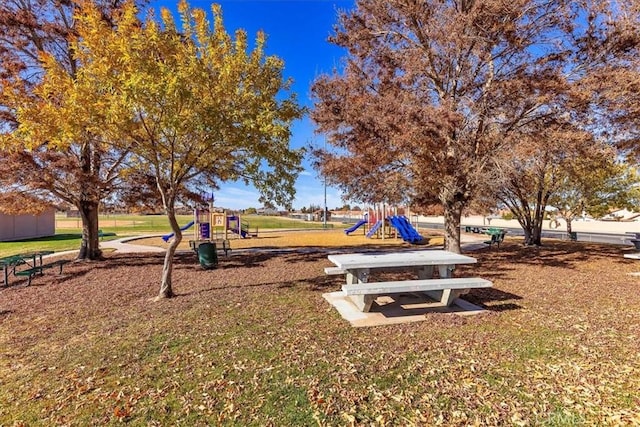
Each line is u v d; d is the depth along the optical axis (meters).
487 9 8.48
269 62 7.05
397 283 5.48
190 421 2.87
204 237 19.95
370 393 3.19
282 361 3.89
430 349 4.13
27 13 11.07
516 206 15.37
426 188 10.15
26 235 23.28
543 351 3.98
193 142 6.73
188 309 6.13
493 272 9.09
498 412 2.84
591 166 9.40
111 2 11.75
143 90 5.41
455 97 9.30
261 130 6.24
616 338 4.32
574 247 14.50
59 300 7.16
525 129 9.10
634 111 7.83
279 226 37.47
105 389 3.46
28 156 9.90
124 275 9.72
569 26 8.75
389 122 8.44
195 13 6.45
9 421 3.00
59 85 6.21
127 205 12.90
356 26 11.03
